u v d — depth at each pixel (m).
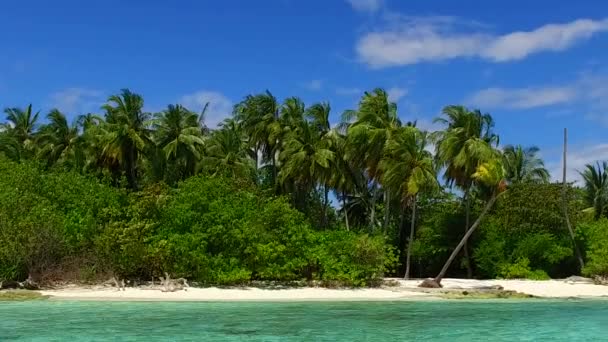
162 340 15.89
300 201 48.59
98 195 30.25
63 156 46.31
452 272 45.25
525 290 32.84
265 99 47.59
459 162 39.31
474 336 17.66
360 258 31.53
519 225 42.03
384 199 49.09
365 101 44.12
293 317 20.92
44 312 20.92
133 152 43.91
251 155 52.41
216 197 31.56
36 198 28.78
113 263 28.59
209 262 29.58
